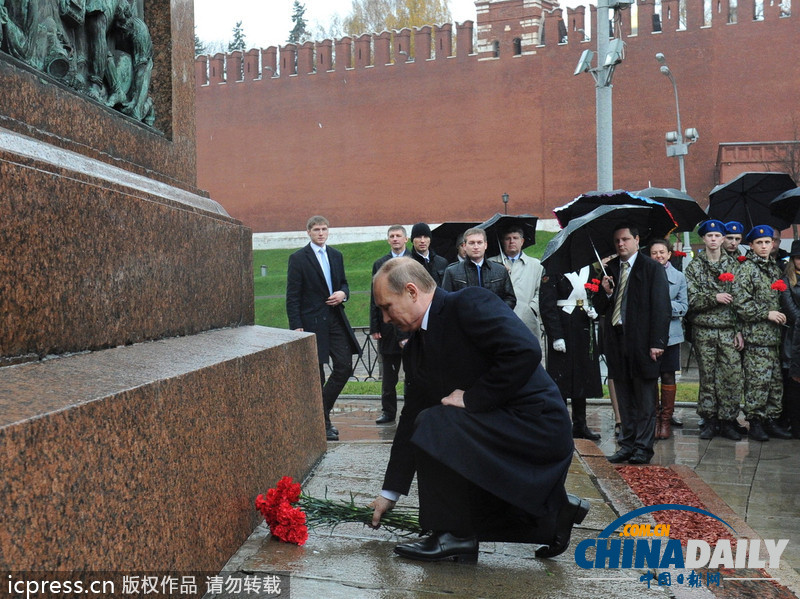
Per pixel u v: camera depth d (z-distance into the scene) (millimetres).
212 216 4891
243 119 50844
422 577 3148
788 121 39125
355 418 9453
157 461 2695
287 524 3520
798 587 3520
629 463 6734
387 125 47375
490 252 9102
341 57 48562
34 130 3480
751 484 6176
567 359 8008
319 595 2936
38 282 2920
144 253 3850
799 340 7488
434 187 46125
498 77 44875
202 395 3166
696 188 40500
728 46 40125
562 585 3111
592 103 42562
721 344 8086
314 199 48906
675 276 8258
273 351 4305
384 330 8672
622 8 12586
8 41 3527
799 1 39031
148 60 4879
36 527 1994
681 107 40781
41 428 2051
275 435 4203
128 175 4121
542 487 3170
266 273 41781
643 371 6613
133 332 3705
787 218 10508
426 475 3363
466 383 3336
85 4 4250
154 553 2611
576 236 7242
